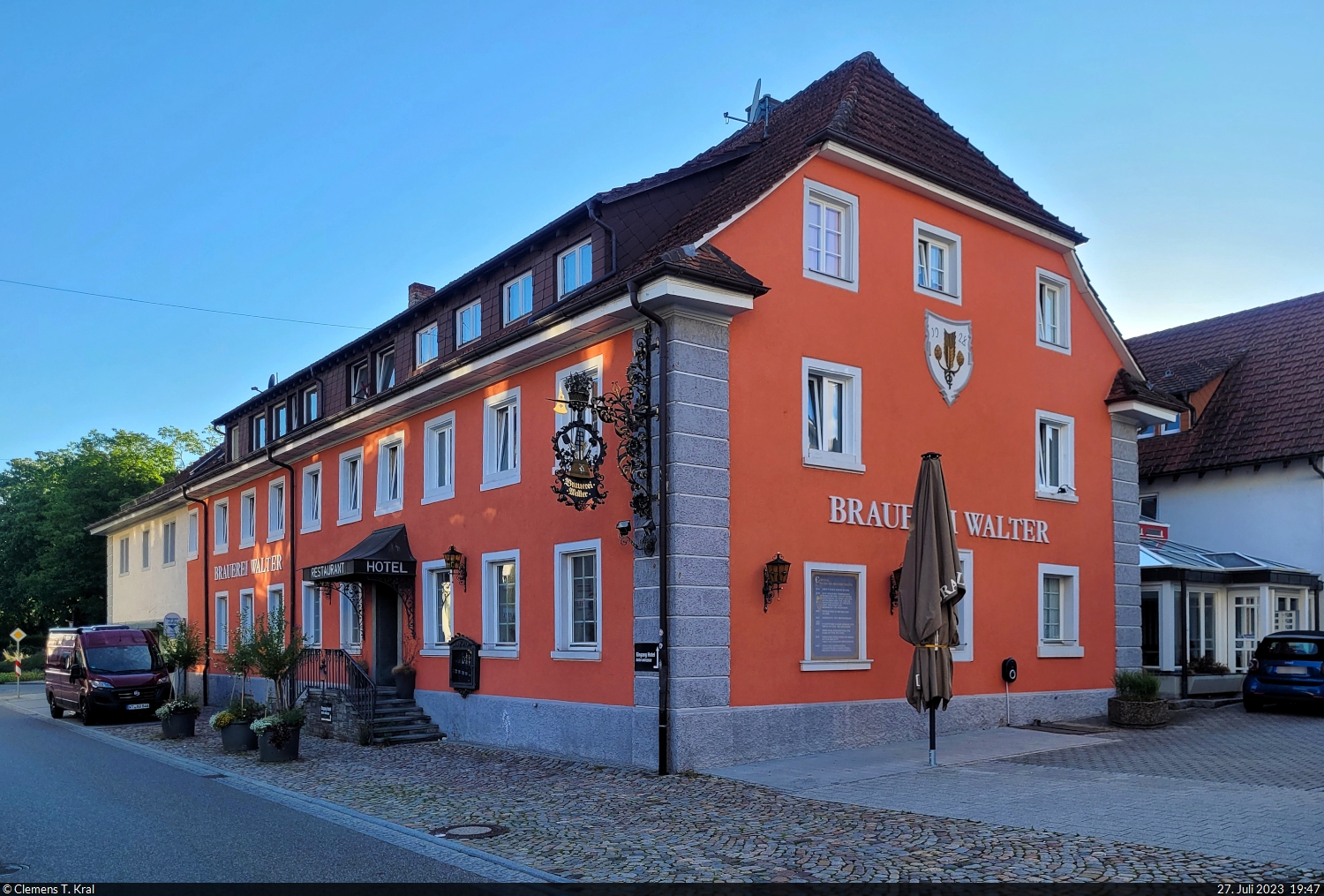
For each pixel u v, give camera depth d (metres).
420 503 20.06
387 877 8.41
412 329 23.14
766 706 13.96
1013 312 18.45
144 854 9.30
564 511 15.80
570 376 14.30
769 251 14.81
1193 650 21.50
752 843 9.30
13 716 28.53
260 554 27.97
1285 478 24.28
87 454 55.50
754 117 21.69
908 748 14.76
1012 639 17.48
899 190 16.81
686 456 13.54
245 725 17.72
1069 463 19.05
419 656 19.66
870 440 15.78
